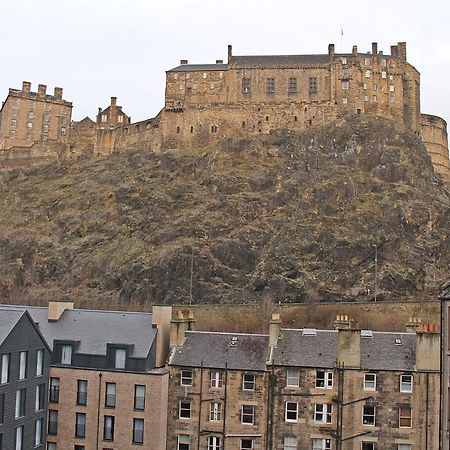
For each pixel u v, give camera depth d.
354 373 53.66
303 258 119.75
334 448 53.22
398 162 140.00
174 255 118.44
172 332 59.53
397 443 52.41
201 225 130.00
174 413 56.34
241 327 90.25
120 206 144.12
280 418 54.53
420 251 121.50
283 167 146.12
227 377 55.66
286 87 156.75
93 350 57.88
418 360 52.62
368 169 142.50
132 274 118.25
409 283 113.69
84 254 131.88
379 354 54.59
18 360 50.06
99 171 163.75
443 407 49.94
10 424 48.97
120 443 55.19
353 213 129.25
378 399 53.06
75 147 178.75
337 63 154.88
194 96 161.00
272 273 115.94
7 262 135.50
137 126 168.75
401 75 156.88
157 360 58.22
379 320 90.56
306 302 103.88
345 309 92.25
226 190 139.88
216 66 162.12
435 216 129.75
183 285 114.44
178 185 144.88
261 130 156.12
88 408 56.28
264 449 54.22
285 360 55.31
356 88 153.62
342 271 116.31
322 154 147.12
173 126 160.75
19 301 112.56
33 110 188.75
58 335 59.97
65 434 56.41
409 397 52.53
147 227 134.88
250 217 132.38
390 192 133.62
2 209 160.88
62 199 155.12
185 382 56.62
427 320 88.44
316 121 153.88
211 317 92.50
